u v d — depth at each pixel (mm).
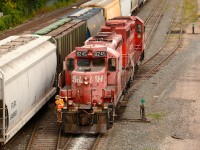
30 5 120875
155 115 40969
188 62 62312
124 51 46125
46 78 40406
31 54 37344
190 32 86125
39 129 38219
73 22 53781
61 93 37219
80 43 52500
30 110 37188
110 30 46719
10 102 31969
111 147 34094
